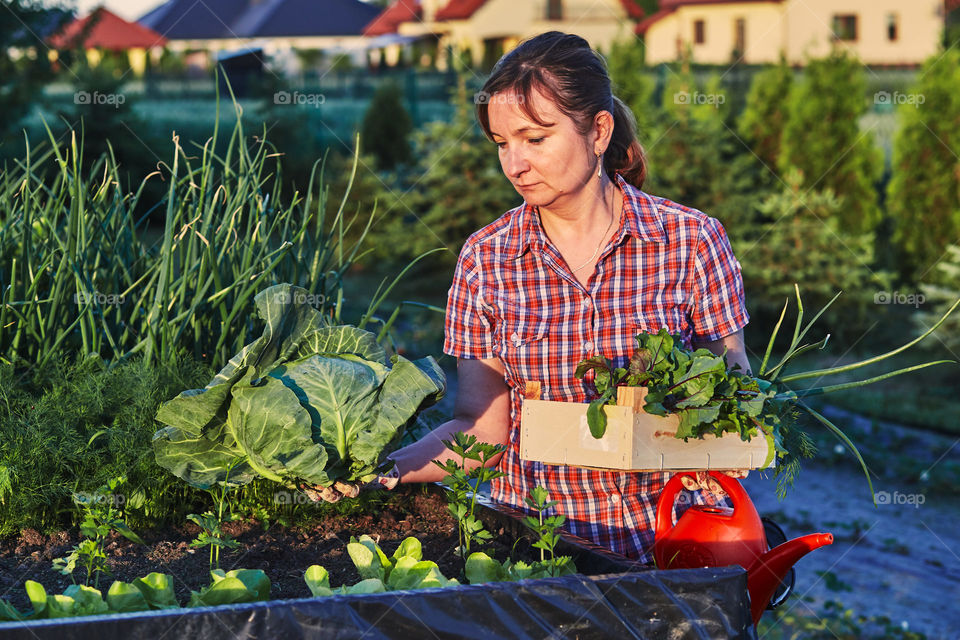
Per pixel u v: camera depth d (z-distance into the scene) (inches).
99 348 81.6
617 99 74.6
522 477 74.1
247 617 45.7
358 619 46.9
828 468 254.1
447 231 405.7
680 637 51.4
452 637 48.0
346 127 548.1
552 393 72.0
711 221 70.7
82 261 81.6
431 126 442.9
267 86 490.0
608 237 70.4
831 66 390.0
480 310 73.5
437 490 79.9
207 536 60.8
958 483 237.6
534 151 66.0
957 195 357.4
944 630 158.9
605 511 71.8
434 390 64.2
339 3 1010.1
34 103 408.2
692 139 391.5
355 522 73.3
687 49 466.3
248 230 87.5
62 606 50.0
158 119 501.4
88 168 387.5
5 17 392.5
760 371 68.3
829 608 168.9
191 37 950.4
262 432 59.6
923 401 300.4
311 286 86.8
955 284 342.6
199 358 82.3
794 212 366.9
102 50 462.9
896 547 197.9
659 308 70.1
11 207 91.1
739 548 60.6
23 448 66.4
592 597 50.1
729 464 60.5
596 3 794.8
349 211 422.3
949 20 398.6
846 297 354.6
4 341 81.2
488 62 641.6
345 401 61.7
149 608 51.9
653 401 57.4
